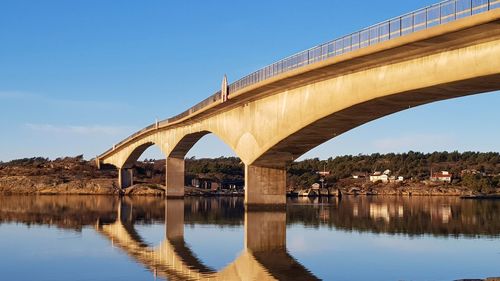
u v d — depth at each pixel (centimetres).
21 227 4425
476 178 15562
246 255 3005
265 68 5047
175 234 4025
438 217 5784
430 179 16600
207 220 5259
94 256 2942
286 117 5025
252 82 5278
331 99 4350
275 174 5972
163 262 2758
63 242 3509
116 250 3167
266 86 4972
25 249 3194
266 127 5425
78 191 12581
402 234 4053
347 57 3762
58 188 12631
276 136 5206
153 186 12662
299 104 4809
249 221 5059
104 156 14912
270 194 5950
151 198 10638
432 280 2327
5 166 15062
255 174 5900
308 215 5903
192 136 8494
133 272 2473
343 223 4934
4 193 12462
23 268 2578
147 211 6562
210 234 4025
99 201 9100
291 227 4553
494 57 3028
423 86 3472
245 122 5941
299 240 3672
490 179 15412
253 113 5731
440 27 3034
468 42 3144
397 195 14738
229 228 4472
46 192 12562
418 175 17650
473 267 2659
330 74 4284
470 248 3316
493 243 3556
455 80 3259
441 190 14762
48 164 15688
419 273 2492
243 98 5719
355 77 4084
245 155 5941
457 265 2711
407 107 4162
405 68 3616
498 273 2506
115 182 13325
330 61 3944
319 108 4503
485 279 2330
